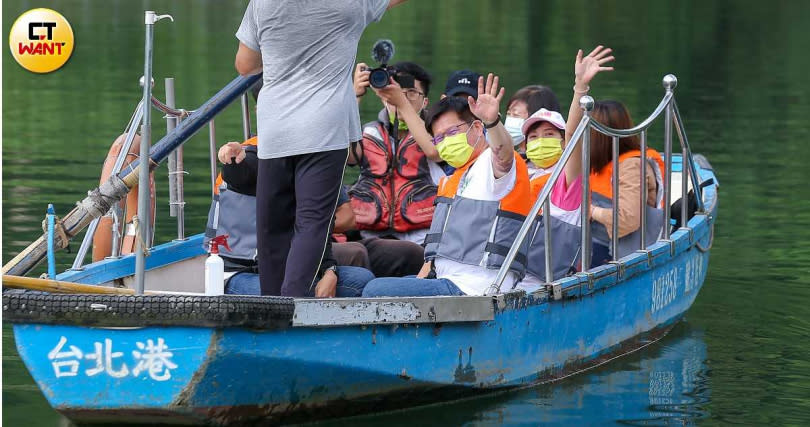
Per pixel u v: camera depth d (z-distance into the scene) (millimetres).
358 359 10391
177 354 9656
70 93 34812
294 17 10688
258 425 10250
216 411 9953
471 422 11016
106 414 9977
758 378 12609
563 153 11820
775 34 58344
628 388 12188
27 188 21531
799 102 36781
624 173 13711
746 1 76688
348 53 11000
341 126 10922
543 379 12195
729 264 17719
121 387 9812
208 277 10164
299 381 10195
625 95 36625
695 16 67375
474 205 11703
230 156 11883
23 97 33844
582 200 12453
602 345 13062
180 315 9500
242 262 12305
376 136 14078
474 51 47562
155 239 17812
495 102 11148
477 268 11641
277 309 9695
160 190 21906
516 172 11711
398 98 13727
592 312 12797
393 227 13961
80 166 23969
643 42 53656
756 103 36406
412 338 10727
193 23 58219
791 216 21156
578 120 13094
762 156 27484
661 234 14375
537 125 13188
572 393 11969
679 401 11805
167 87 14422
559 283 12086
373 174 14008
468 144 12008
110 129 28938
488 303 11102
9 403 11391
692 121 32719
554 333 12219
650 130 30797
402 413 11094
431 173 14281
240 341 9688
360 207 13969
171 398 9773
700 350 13656
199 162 24938
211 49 47250
